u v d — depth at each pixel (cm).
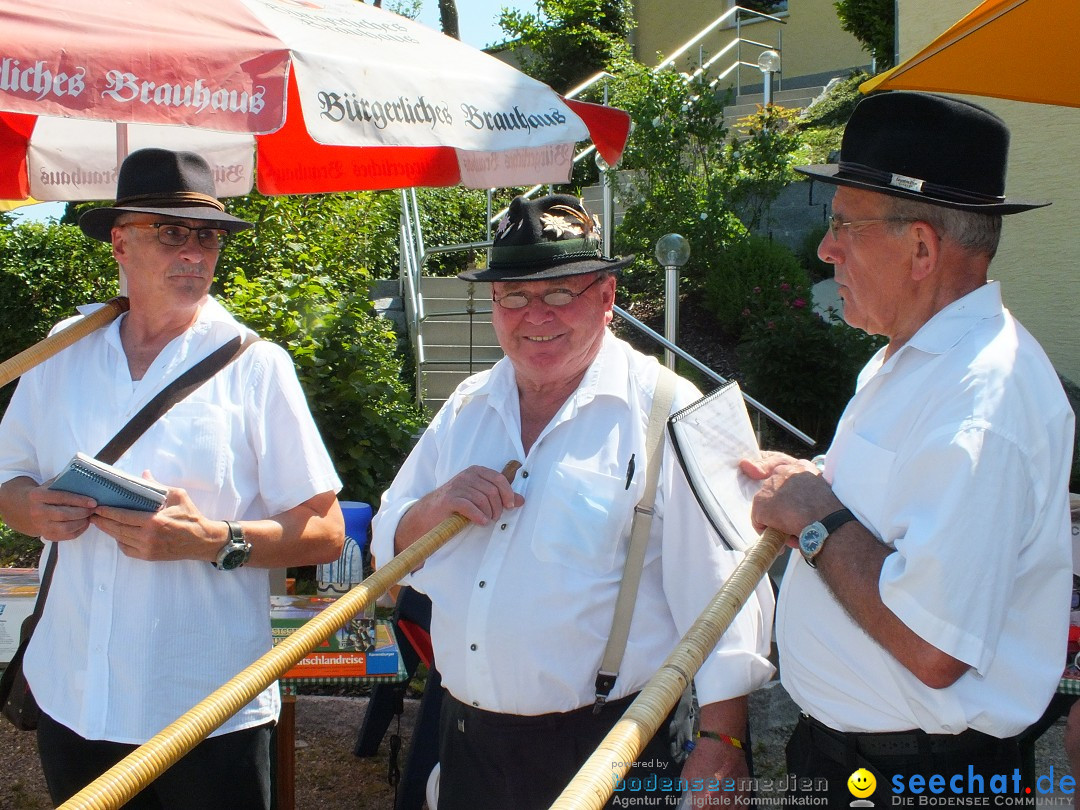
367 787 353
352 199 871
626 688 196
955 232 163
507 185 386
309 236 806
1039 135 588
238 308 538
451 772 207
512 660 194
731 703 190
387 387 548
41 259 864
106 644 211
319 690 404
